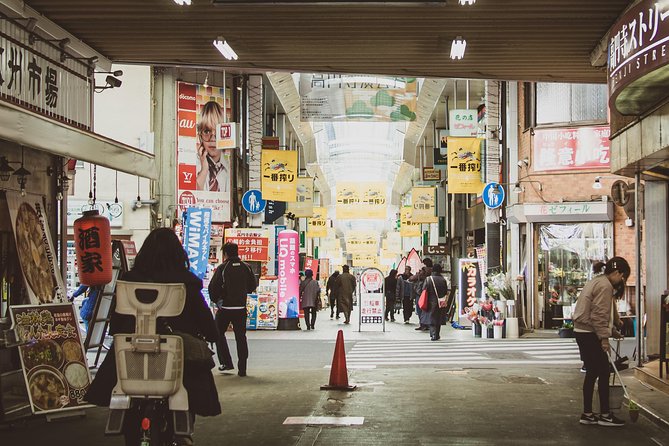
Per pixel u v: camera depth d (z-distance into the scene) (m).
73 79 11.40
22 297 9.49
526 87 23.98
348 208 44.84
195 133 26.08
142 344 4.83
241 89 29.72
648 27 8.12
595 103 22.91
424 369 13.07
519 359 14.88
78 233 9.73
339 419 8.27
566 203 22.70
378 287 23.47
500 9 9.65
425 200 38.62
